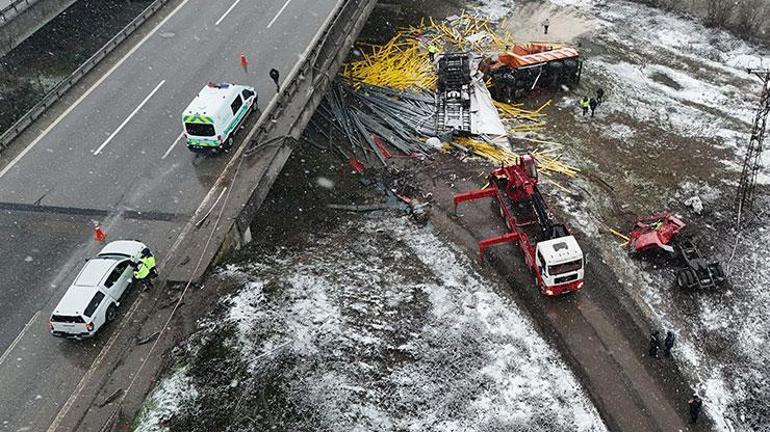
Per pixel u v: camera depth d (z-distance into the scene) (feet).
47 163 101.40
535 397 79.46
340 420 75.05
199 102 98.02
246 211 92.63
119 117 110.22
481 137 125.80
